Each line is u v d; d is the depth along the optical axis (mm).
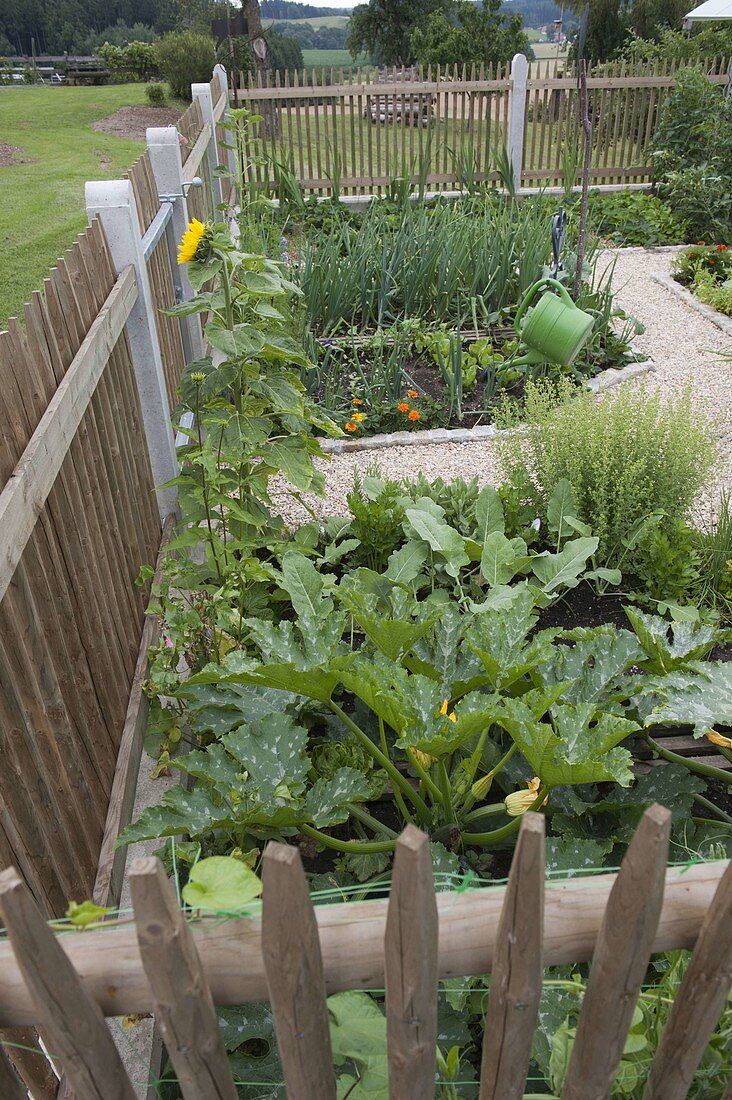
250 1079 1709
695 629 2814
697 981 1107
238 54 15938
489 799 2461
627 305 7094
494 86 9648
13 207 10969
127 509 2998
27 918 868
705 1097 1434
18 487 1715
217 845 2146
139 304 3139
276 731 2029
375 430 5004
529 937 978
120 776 2436
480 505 3625
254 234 6719
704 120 9516
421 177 8992
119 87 25344
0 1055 1217
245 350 2838
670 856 2107
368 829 2389
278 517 3441
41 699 1853
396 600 2365
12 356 1869
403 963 972
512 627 2334
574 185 10352
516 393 5418
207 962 1026
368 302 6137
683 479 3594
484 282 6367
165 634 2598
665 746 2641
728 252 7918
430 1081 1118
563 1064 1375
